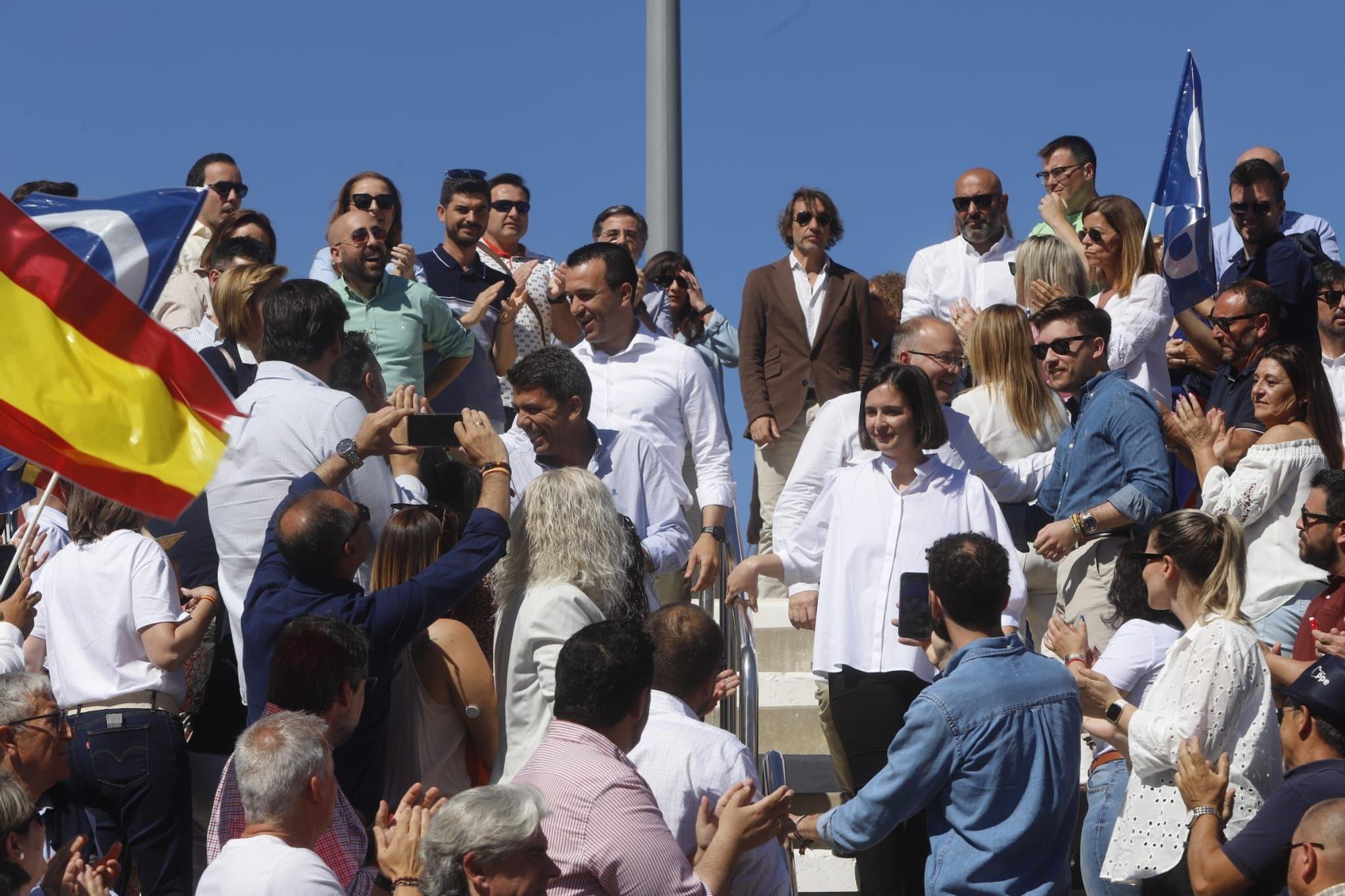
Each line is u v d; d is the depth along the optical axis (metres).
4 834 12.31
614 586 14.94
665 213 29.94
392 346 23.69
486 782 15.42
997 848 14.34
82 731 16.14
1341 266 26.08
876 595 17.98
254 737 12.23
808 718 22.61
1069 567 19.64
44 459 15.35
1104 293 24.33
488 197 27.34
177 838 16.30
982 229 27.88
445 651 15.19
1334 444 20.45
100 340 15.69
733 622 21.02
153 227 17.64
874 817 14.72
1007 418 21.56
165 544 18.22
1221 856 13.34
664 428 20.88
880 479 18.38
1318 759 13.68
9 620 16.91
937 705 14.59
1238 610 15.13
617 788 12.05
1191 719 14.50
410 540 15.47
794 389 28.17
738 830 12.85
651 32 30.16
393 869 12.61
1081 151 28.19
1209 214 25.00
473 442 15.77
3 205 15.64
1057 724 14.73
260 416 16.66
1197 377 25.83
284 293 17.14
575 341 27.31
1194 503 22.73
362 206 24.75
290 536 14.53
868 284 28.88
